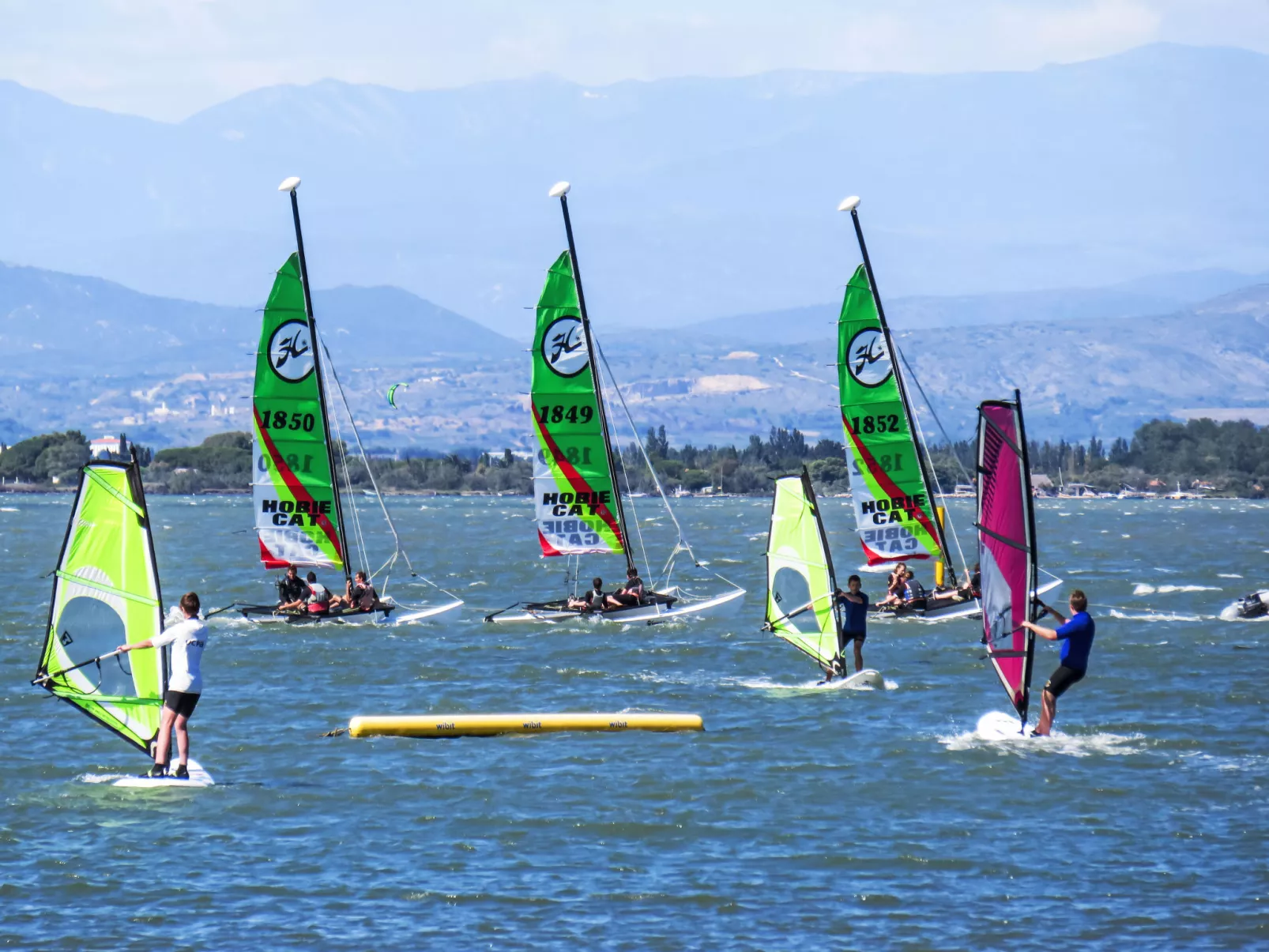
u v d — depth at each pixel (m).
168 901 78.75
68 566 100.69
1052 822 92.69
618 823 92.62
